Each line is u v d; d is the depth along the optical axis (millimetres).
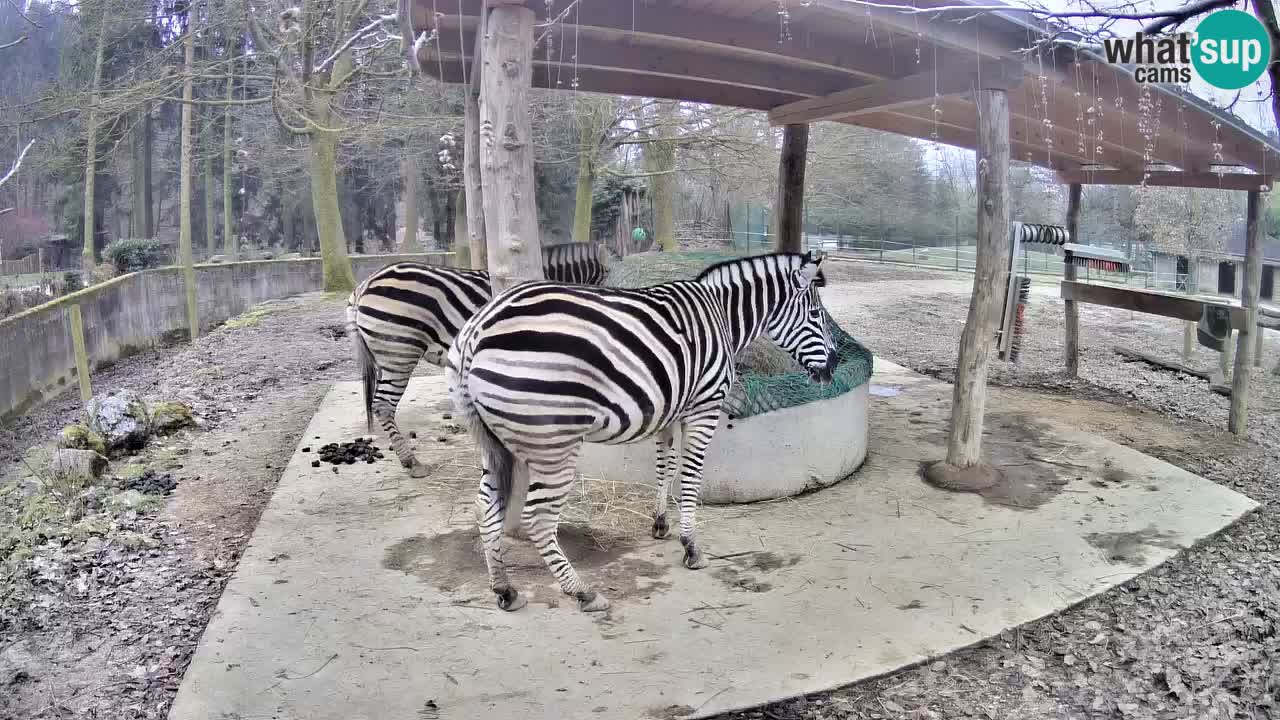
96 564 4168
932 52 5422
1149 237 15516
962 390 5402
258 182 30719
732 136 15617
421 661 3229
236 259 21953
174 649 3398
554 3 4188
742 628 3506
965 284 18875
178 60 13617
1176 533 4582
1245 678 3268
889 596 3812
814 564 4145
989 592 3867
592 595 3609
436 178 21547
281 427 6922
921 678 3209
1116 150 7289
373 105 15953
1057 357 10664
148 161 27219
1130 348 11359
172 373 9461
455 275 5297
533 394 3188
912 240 27625
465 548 4281
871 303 15703
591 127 15992
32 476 5465
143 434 6234
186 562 4238
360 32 7441
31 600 3773
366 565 4078
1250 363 6895
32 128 14688
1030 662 3352
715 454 4902
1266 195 6895
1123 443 6617
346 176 28172
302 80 9453
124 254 19297
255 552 4223
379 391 5426
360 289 5516
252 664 3189
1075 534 4562
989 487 5285
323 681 3082
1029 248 22938
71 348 9250
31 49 15562
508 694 3018
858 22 4566
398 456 5406
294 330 12094
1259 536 4645
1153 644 3510
